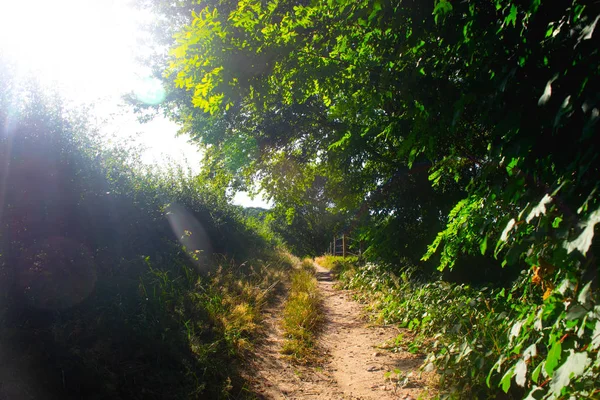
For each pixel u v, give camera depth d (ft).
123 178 24.18
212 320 19.51
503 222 9.46
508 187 8.52
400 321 25.03
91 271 18.24
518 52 8.33
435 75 10.86
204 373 14.06
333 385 15.80
